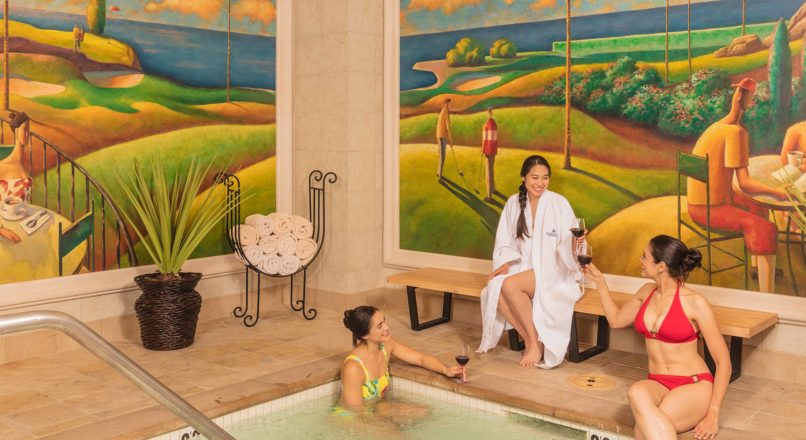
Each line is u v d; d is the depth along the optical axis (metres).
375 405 3.86
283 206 6.04
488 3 5.27
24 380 4.05
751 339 4.22
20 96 4.48
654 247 3.37
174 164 5.28
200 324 5.39
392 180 5.92
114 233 4.96
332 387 4.11
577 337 4.49
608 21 4.71
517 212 4.55
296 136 6.05
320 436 3.41
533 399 3.70
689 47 4.40
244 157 5.74
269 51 5.88
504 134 5.24
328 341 4.90
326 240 5.90
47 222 4.62
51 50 4.61
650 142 4.57
